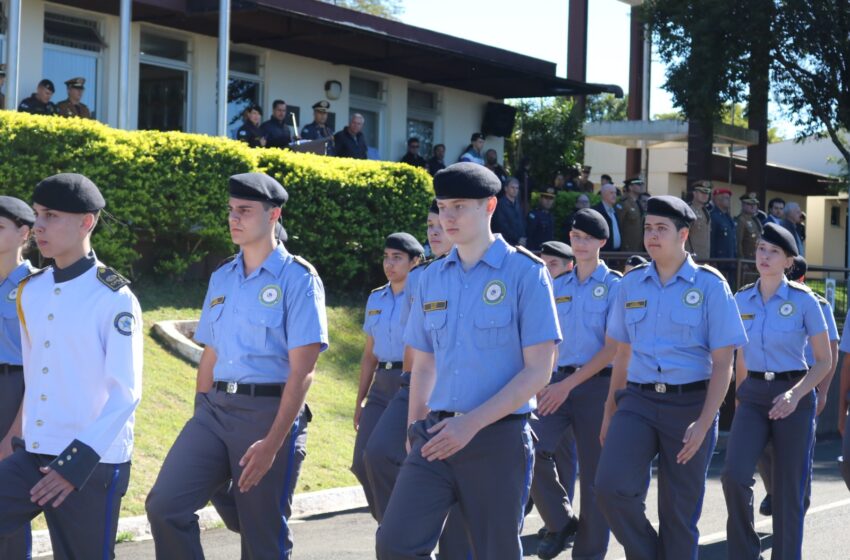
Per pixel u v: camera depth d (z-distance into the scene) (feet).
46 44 52.24
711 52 73.77
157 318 39.91
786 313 24.61
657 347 20.51
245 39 58.95
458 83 71.67
